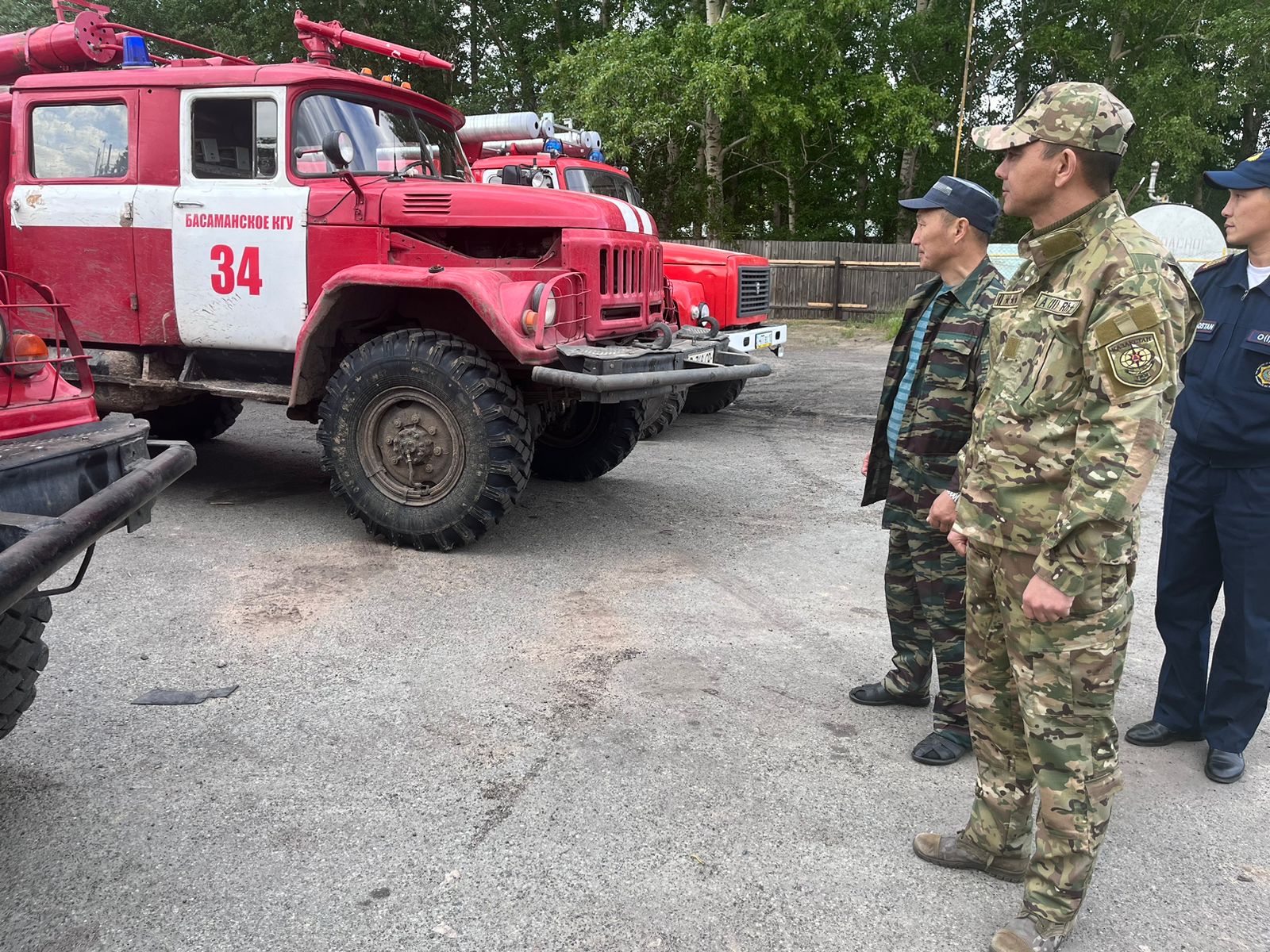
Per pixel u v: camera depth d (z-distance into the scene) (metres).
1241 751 2.96
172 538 5.06
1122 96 24.11
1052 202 1.97
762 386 11.11
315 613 4.06
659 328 5.70
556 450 6.41
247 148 5.26
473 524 4.76
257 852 2.44
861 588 4.54
